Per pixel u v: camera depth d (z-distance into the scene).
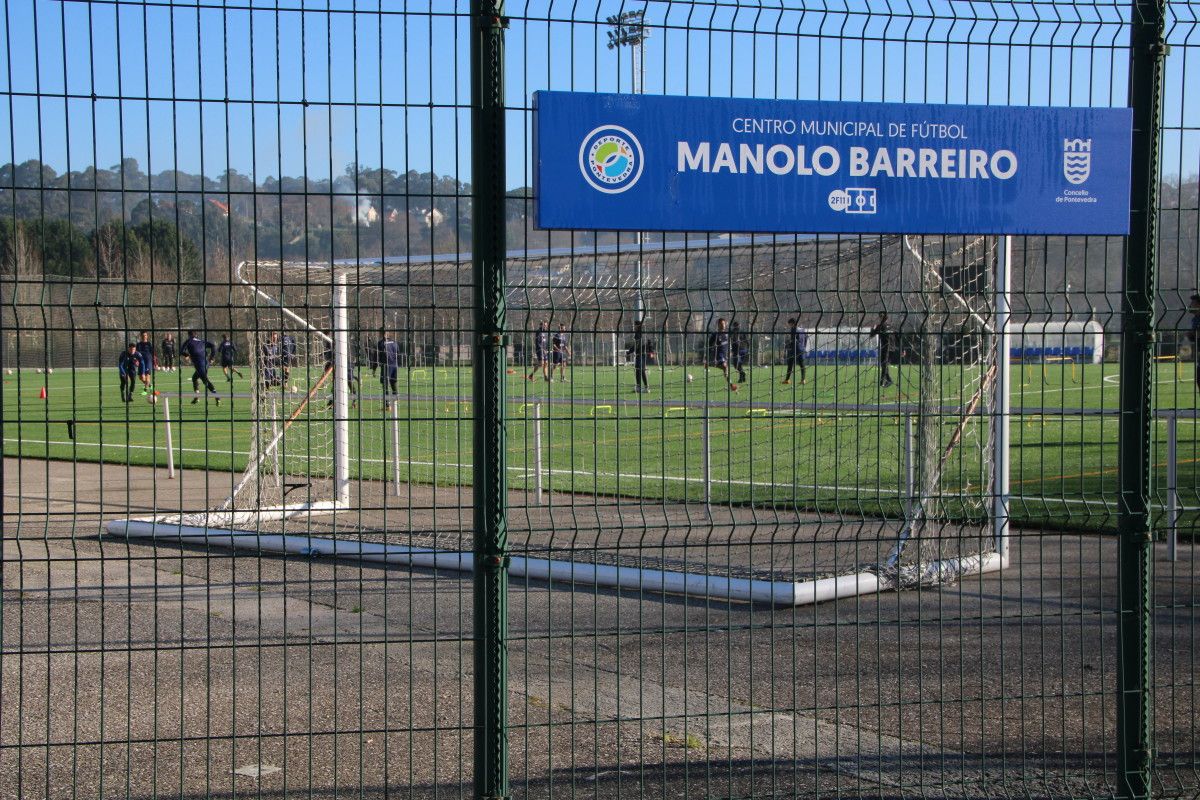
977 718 5.29
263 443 11.75
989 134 4.04
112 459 17.08
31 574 8.71
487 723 3.83
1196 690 5.65
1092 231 4.13
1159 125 4.15
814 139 3.90
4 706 5.48
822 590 7.61
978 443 8.66
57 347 22.73
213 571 8.85
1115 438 16.61
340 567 9.02
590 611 7.54
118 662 6.24
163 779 4.49
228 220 3.59
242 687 5.77
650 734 5.05
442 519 10.81
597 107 3.75
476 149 3.72
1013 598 7.68
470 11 3.69
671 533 9.81
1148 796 4.21
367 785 4.43
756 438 16.73
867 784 4.45
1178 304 4.21
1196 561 8.70
